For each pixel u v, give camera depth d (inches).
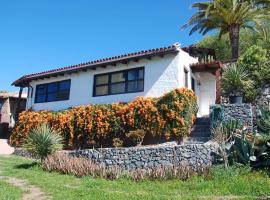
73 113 849.5
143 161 602.2
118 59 864.3
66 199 389.7
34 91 1069.1
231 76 813.9
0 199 384.5
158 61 834.2
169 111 708.7
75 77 977.5
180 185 459.5
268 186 413.7
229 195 400.8
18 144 938.1
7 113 1387.8
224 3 1147.9
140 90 844.6
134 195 408.5
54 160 627.8
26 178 531.2
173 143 691.4
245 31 1519.4
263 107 618.5
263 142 541.6
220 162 527.8
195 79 935.0
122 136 759.1
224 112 689.0
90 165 578.6
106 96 895.7
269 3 1144.8
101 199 387.2
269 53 887.1
